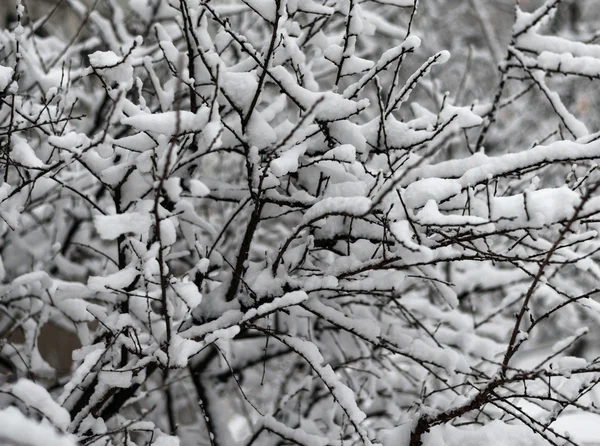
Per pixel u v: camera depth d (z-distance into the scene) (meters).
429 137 2.94
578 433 4.03
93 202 3.01
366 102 2.75
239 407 5.92
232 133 2.83
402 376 4.45
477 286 4.29
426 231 2.78
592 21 9.55
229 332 2.61
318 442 3.26
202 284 3.27
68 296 3.29
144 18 4.36
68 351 6.45
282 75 2.76
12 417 1.50
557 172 5.40
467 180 2.65
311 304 3.09
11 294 3.73
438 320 4.38
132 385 3.36
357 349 4.13
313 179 3.15
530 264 3.29
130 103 2.85
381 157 3.26
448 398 4.02
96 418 2.95
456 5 10.45
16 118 3.35
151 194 3.15
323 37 3.52
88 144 2.67
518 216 2.46
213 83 2.83
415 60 9.38
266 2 2.72
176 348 2.56
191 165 3.12
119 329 2.69
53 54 4.82
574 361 2.78
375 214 2.61
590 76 3.42
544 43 3.60
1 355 4.21
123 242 3.03
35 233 5.27
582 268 2.95
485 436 2.79
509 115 8.50
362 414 2.68
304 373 4.99
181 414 6.66
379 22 4.08
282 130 2.81
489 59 9.14
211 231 3.68
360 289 2.88
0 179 3.98
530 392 3.13
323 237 3.12
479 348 3.92
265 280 3.10
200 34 2.98
